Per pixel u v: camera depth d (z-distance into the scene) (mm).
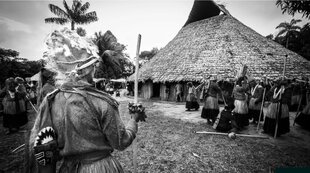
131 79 18812
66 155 966
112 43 19359
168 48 18578
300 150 3830
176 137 4602
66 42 1092
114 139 992
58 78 1035
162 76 14242
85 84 1016
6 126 4824
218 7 17891
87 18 15891
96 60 1113
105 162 1049
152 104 12070
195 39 16141
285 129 4785
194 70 12992
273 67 11984
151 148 3871
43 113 983
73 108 929
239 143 4199
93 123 951
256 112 6270
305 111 5578
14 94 4887
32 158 973
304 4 4461
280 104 4699
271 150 3803
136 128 1235
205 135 4789
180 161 3285
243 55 13031
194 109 9758
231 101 5070
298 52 23766
